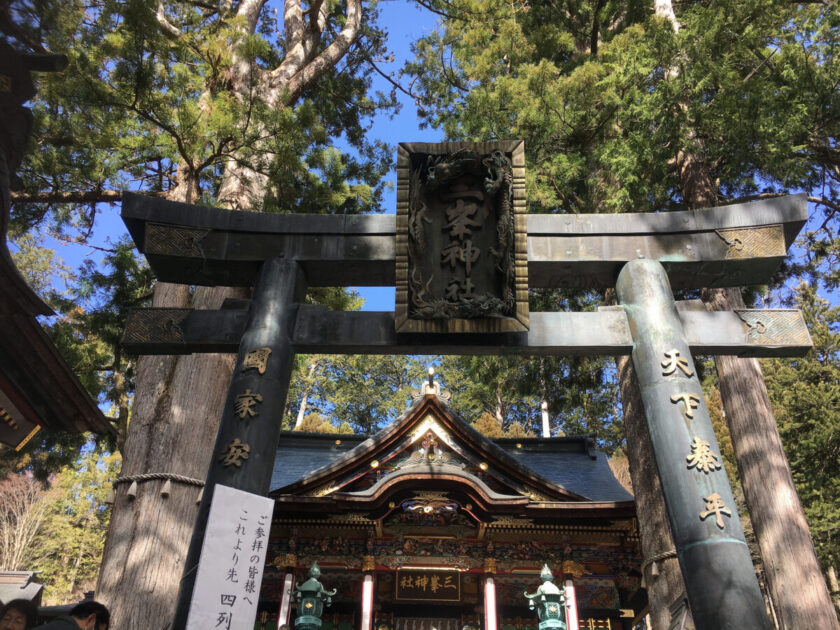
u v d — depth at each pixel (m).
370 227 6.25
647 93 11.16
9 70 4.74
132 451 8.22
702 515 4.68
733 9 10.77
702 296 10.59
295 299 5.95
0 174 4.71
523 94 12.18
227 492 4.34
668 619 8.50
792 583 8.37
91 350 11.16
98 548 32.28
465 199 6.24
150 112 9.35
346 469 12.38
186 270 6.19
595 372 14.52
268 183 11.05
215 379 8.94
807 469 18.59
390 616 12.73
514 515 12.00
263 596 12.48
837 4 10.30
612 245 6.18
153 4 9.06
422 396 12.94
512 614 12.76
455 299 5.80
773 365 22.52
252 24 13.35
